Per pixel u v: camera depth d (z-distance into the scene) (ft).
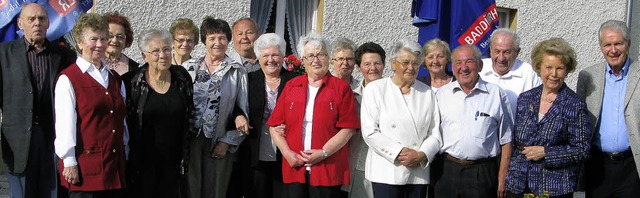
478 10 22.15
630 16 38.40
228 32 19.60
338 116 18.17
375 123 18.31
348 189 19.40
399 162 18.07
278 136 18.37
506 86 21.12
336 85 18.30
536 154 18.07
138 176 17.80
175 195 18.17
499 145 18.70
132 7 25.70
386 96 18.40
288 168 18.34
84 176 16.66
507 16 35.76
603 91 19.24
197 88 18.83
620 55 18.70
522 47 35.68
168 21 26.50
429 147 18.10
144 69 17.92
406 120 18.15
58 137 16.52
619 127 18.94
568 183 17.97
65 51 18.57
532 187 18.15
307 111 18.20
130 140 17.72
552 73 17.93
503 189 18.71
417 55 18.22
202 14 27.22
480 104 18.39
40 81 17.98
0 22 21.49
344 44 19.76
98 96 16.79
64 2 21.89
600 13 38.63
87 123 16.70
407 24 32.24
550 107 18.17
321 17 29.94
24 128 17.65
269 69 19.04
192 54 26.48
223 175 19.16
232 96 18.95
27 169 17.94
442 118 18.62
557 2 36.83
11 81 17.69
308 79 18.54
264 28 29.91
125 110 17.42
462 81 18.39
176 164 18.06
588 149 18.01
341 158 18.33
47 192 18.28
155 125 17.57
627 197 19.06
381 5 31.37
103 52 17.06
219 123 18.90
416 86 18.65
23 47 17.92
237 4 28.04
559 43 18.20
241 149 19.34
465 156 18.26
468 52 18.34
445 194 18.57
